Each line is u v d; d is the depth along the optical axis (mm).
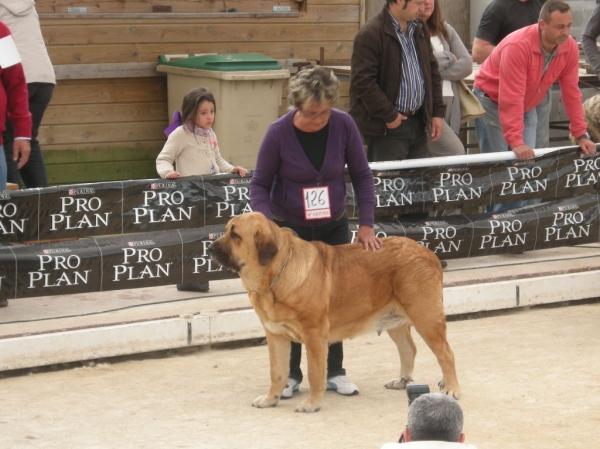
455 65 13172
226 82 15359
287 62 17531
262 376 9531
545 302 12086
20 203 10102
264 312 8281
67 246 10242
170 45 16734
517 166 12359
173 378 9469
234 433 7840
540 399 8656
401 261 8555
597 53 14188
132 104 16594
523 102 12406
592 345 10406
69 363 9852
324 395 8930
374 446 7477
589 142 12703
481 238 12188
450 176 12023
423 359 10102
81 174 16359
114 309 10633
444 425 4504
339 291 8398
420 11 12477
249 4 17609
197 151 11609
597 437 7672
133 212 10570
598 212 12844
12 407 8539
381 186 11680
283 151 8406
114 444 7578
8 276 9977
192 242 10758
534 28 12164
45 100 12859
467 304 11586
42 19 15641
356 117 12047
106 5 16438
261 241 7930
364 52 11680
